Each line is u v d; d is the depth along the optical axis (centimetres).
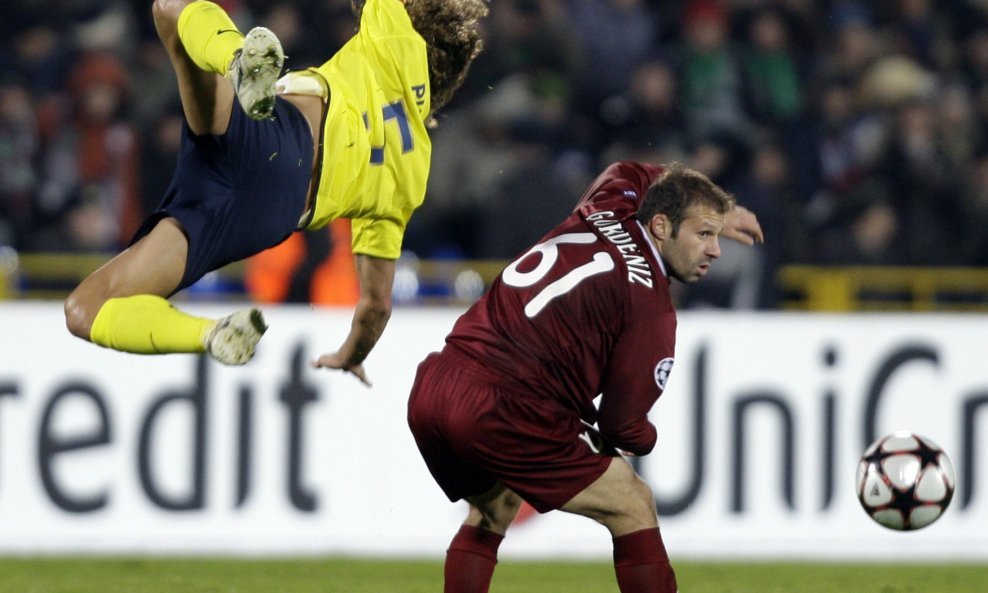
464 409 1700
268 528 3002
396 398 3047
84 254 3866
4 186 4097
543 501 1719
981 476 3161
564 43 4319
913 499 1936
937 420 3166
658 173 1928
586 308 1694
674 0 4672
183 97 1588
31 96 4272
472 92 4216
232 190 1592
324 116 1650
